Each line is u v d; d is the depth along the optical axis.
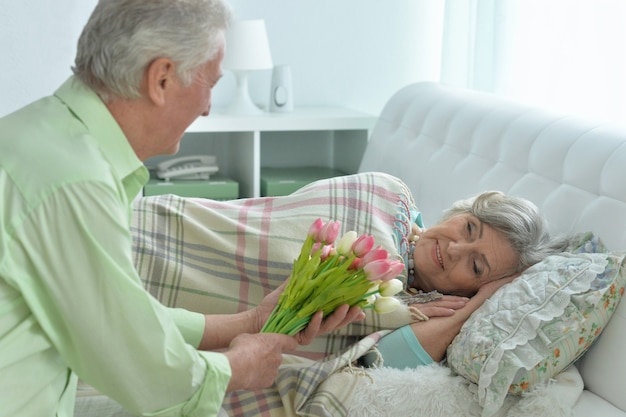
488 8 3.55
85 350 1.32
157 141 1.43
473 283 2.07
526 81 3.45
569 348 1.85
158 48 1.33
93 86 1.37
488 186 2.53
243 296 2.12
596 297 1.85
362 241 1.62
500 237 2.06
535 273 1.96
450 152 2.83
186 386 1.38
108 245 1.29
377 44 4.09
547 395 1.80
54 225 1.27
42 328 1.31
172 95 1.39
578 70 3.23
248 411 1.84
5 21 2.76
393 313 2.00
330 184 2.28
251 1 3.92
